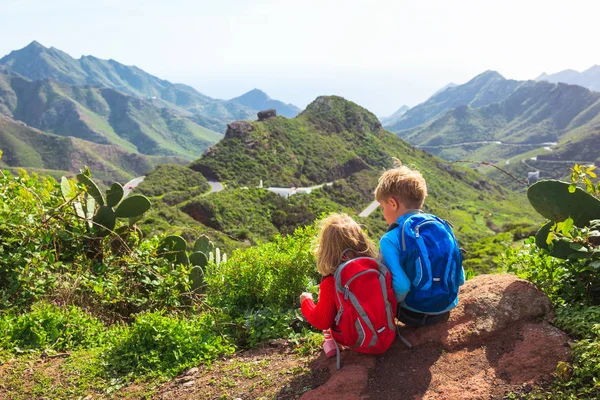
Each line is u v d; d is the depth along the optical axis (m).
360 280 2.64
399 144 164.00
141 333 3.96
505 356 2.70
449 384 2.55
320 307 2.82
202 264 6.47
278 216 79.06
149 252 5.98
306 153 133.50
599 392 2.27
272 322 4.07
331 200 104.88
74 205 5.89
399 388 2.57
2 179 6.35
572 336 2.81
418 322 2.96
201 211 72.88
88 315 4.79
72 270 5.54
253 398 2.89
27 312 4.68
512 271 4.25
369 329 2.63
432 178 145.00
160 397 3.16
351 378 2.65
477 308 3.03
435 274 2.75
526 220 124.38
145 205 6.22
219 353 3.78
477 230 102.50
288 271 4.47
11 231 5.17
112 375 3.59
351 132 155.88
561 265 3.58
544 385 2.45
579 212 3.46
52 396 3.32
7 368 3.71
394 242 2.79
